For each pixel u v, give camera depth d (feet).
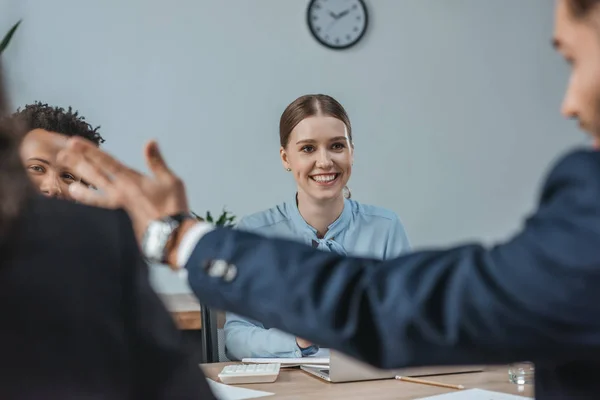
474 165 14.29
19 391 1.67
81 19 12.14
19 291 1.72
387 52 13.80
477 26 14.35
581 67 2.03
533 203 14.65
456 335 2.01
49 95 12.00
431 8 14.08
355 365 5.27
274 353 6.32
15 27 11.40
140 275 1.99
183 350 2.09
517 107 14.58
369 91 13.69
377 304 2.13
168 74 12.56
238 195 12.87
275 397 4.75
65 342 1.74
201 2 12.71
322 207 8.22
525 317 1.90
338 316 2.17
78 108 12.14
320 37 13.35
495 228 14.40
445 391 4.90
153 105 12.49
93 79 12.21
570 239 1.83
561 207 1.92
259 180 12.98
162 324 2.03
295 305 2.20
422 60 14.01
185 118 12.64
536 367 2.25
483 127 14.37
